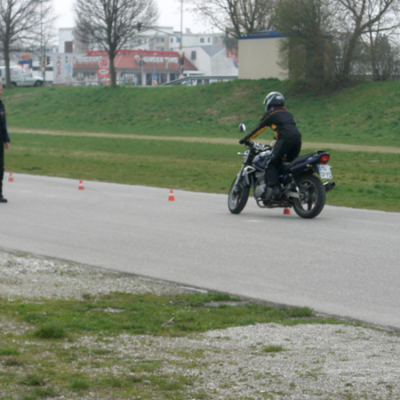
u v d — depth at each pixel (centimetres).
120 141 4866
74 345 653
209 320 751
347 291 886
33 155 3609
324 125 5691
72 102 8188
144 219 1530
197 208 1712
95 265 1064
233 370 575
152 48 16988
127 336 689
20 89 9325
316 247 1186
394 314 778
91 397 514
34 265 1049
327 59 6412
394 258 1088
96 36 8469
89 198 1908
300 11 6284
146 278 977
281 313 781
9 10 9381
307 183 1512
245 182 1579
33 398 510
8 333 690
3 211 1659
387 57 6619
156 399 511
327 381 542
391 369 569
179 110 7081
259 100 6781
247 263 1067
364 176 2562
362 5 6272
